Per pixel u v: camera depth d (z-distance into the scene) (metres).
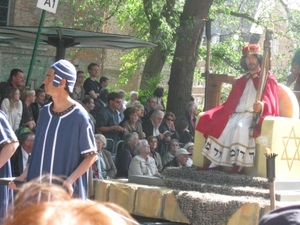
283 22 24.16
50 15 24.23
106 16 25.23
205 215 6.96
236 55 24.31
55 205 1.67
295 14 23.00
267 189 7.32
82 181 5.73
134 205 7.62
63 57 13.56
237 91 8.16
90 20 23.64
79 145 5.64
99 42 14.39
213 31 26.88
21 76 11.81
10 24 23.75
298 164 7.94
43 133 5.73
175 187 7.71
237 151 7.86
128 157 10.38
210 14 20.91
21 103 10.91
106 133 11.93
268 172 6.09
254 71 8.11
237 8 23.66
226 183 7.61
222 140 8.09
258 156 7.78
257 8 23.62
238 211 6.76
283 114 8.20
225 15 24.08
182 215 7.18
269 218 2.04
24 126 10.64
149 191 7.51
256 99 7.82
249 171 7.91
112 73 30.81
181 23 16.33
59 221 1.61
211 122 8.26
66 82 5.69
